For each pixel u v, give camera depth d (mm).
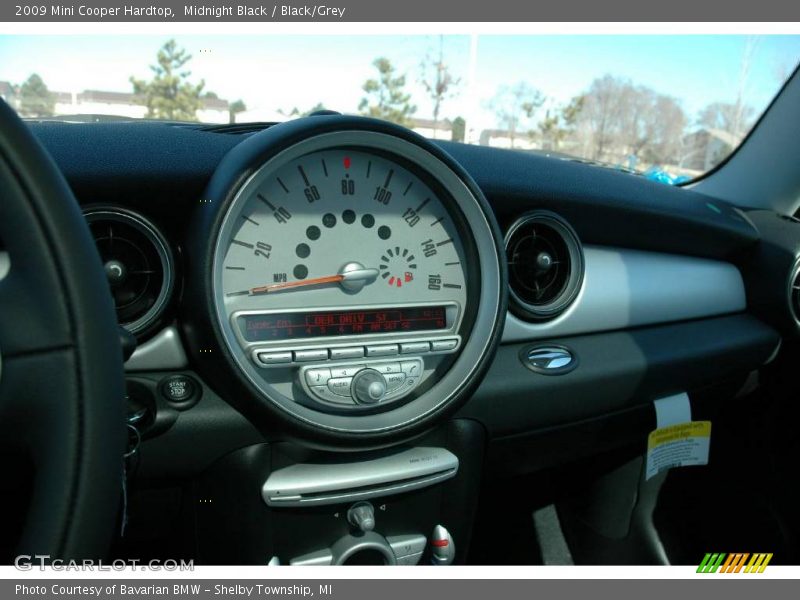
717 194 2283
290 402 1195
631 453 1915
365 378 1232
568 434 1619
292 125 1181
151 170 1200
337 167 1271
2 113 669
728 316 1980
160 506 1305
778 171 2121
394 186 1316
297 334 1242
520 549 2021
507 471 1628
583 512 2023
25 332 695
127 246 1229
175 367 1239
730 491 2010
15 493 924
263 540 1271
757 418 2045
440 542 1375
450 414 1309
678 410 1759
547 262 1563
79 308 700
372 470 1272
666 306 1809
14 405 710
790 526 1935
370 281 1312
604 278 1692
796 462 1931
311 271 1270
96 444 711
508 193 1526
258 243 1229
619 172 1924
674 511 1938
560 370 1541
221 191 1135
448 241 1362
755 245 1983
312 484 1235
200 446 1211
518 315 1575
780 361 1977
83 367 702
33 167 681
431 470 1321
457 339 1312
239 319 1201
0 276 719
